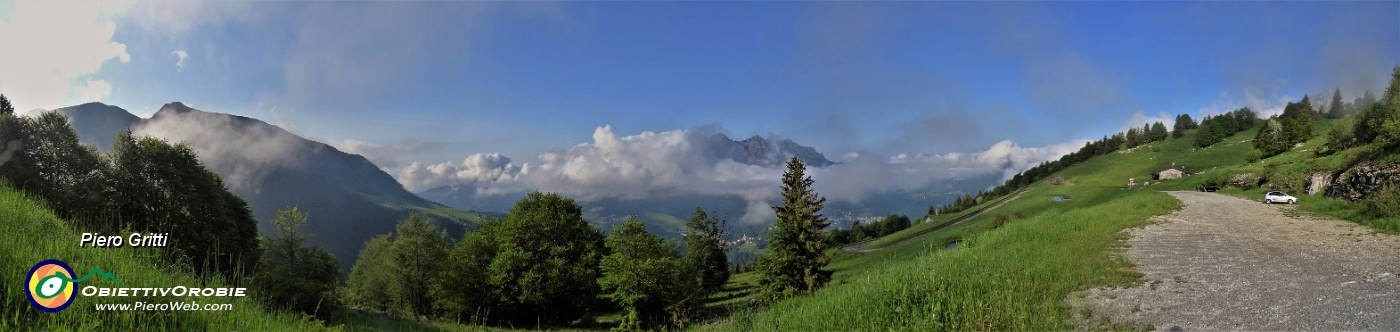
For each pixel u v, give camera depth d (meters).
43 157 32.56
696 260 68.81
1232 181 77.25
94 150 36.91
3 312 7.27
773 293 43.00
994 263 17.14
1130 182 118.44
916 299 12.02
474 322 22.25
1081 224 29.12
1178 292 12.67
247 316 10.01
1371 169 39.22
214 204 40.12
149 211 36.03
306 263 45.25
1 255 8.52
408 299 57.88
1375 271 14.22
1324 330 9.34
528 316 53.00
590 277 53.69
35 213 11.73
